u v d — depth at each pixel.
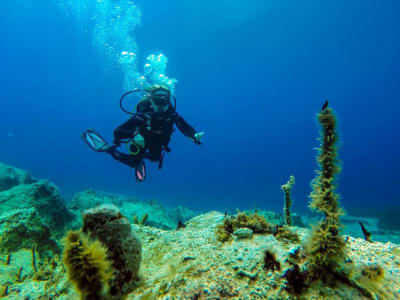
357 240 2.11
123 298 1.38
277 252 1.53
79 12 37.69
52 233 5.92
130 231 1.52
